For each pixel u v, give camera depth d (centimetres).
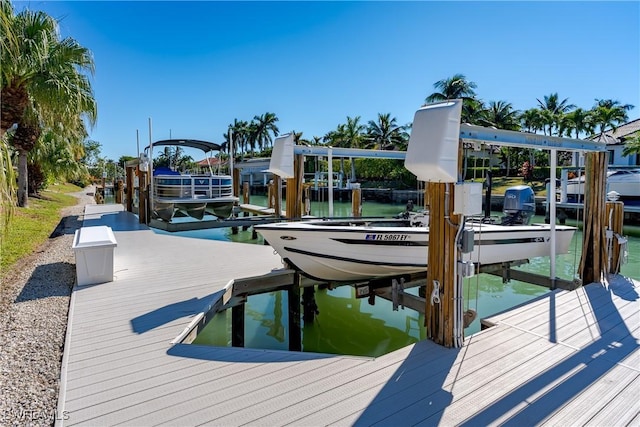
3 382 259
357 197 1102
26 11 922
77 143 1967
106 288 465
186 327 349
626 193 1480
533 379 262
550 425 213
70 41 1024
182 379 261
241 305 496
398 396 240
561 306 415
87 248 477
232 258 635
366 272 511
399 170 3028
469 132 339
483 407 229
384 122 3600
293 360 291
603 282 507
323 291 717
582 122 2667
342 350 513
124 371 272
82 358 291
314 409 226
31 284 503
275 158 554
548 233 604
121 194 2019
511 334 339
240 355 299
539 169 2639
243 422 214
